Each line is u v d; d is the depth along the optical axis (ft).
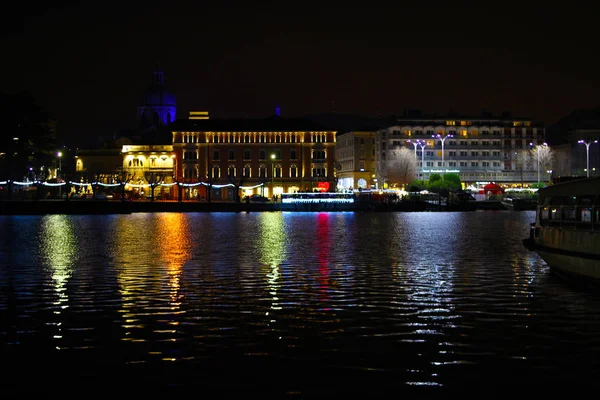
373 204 538.47
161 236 241.35
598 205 111.65
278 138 649.61
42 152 584.40
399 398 63.41
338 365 72.13
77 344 79.97
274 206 529.45
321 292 112.68
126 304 102.63
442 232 262.67
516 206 559.38
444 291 113.39
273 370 70.59
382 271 138.51
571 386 66.08
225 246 198.18
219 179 647.56
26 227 298.35
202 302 104.06
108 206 471.62
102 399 63.26
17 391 65.16
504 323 89.71
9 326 88.58
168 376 68.90
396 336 83.25
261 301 104.83
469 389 65.41
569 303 102.63
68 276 131.85
